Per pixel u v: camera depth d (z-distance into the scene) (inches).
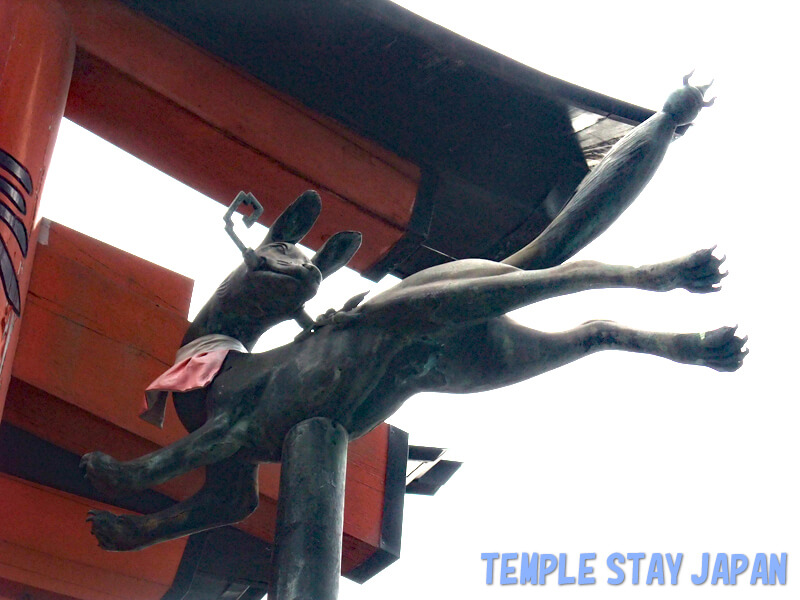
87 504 428.8
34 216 374.6
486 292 309.7
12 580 412.5
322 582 297.9
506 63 416.5
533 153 467.8
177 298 444.5
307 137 450.9
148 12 427.5
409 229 464.8
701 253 293.4
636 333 322.3
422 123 461.4
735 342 306.7
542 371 329.1
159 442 412.8
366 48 427.2
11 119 367.9
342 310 328.2
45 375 392.5
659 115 345.7
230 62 441.1
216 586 480.4
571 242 337.7
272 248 341.4
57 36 397.1
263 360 329.7
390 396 323.9
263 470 428.8
